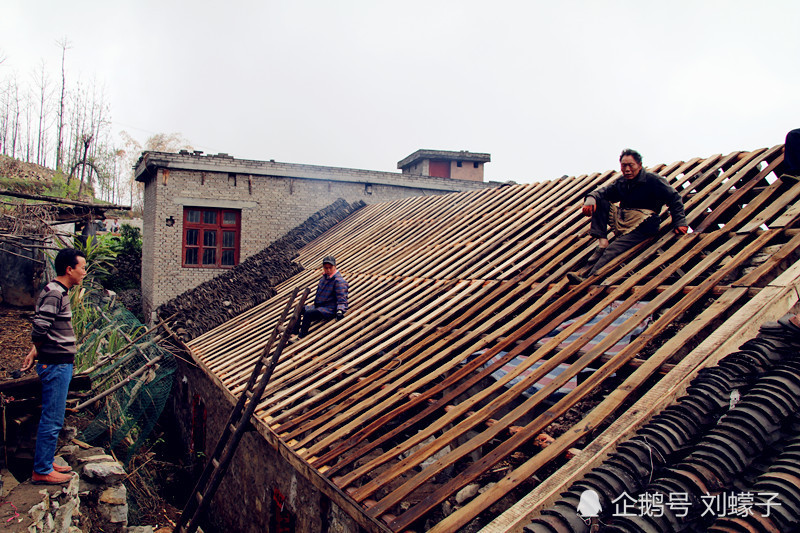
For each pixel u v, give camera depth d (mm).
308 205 14734
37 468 4047
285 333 4984
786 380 2516
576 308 4133
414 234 9336
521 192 8195
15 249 9797
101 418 7469
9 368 6551
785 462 2123
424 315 5879
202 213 13719
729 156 5504
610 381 3523
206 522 7879
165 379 9359
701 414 2523
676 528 1964
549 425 3195
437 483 3609
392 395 4398
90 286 11531
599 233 4879
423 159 23781
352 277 8648
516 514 2369
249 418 4773
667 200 4488
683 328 3385
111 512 5574
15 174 26938
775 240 3887
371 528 2955
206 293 11133
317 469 3797
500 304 5023
